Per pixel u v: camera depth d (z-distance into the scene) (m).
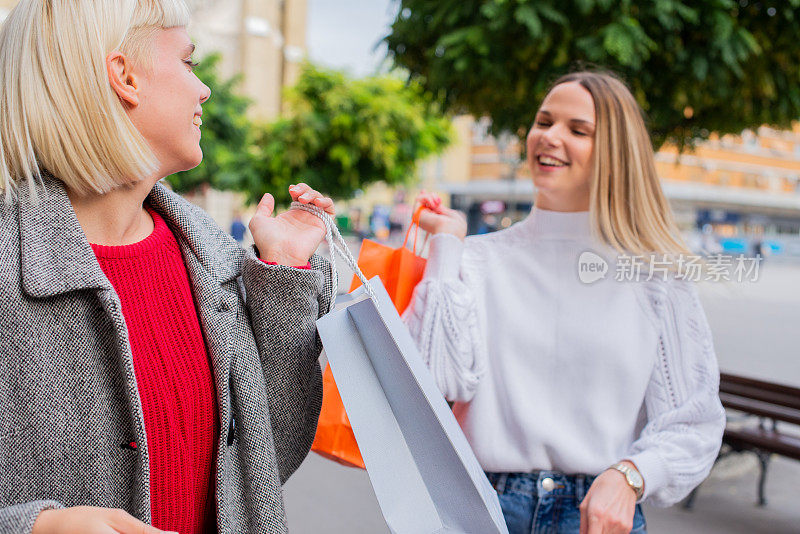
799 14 3.48
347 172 14.56
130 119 0.86
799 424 3.43
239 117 18.89
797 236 29.47
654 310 1.39
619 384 1.37
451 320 1.40
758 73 3.72
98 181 0.84
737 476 4.29
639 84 3.48
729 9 3.49
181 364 0.91
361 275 1.06
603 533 1.18
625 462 1.25
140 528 0.69
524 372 1.41
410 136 14.59
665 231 1.46
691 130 4.38
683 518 3.64
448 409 1.08
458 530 0.97
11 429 0.77
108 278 0.88
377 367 1.03
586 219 1.50
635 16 3.34
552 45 3.45
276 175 14.76
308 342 1.03
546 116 1.52
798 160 29.16
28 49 0.81
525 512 1.36
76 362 0.81
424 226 1.58
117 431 0.85
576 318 1.40
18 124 0.81
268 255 1.02
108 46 0.82
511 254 1.51
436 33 3.82
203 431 0.93
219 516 0.91
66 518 0.69
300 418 1.05
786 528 3.54
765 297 15.65
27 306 0.78
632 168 1.47
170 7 0.88
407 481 0.99
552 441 1.35
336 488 3.82
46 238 0.81
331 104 13.68
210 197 25.23
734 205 27.80
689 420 1.33
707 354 1.37
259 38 28.27
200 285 0.94
